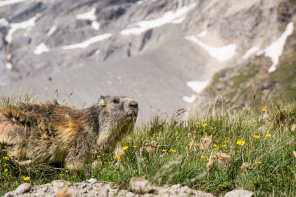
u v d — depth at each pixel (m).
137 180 6.36
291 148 7.81
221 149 8.06
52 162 8.30
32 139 7.93
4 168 7.44
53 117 8.31
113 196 5.94
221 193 6.54
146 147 7.60
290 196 6.24
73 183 6.61
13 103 10.02
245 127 9.71
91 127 8.45
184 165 6.90
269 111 11.38
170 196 5.94
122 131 8.91
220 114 10.59
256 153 7.53
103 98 8.91
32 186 6.82
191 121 10.26
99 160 7.85
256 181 6.68
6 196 6.07
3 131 7.75
